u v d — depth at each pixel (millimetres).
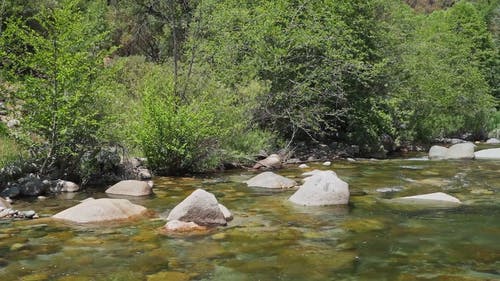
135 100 12680
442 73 25516
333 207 7965
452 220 7117
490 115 30141
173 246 5789
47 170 9477
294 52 16109
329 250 5699
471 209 7844
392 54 19422
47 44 9227
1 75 9164
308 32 15750
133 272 4930
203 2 13805
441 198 8531
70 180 9742
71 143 9617
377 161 14719
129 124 11055
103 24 16672
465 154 15469
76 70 9266
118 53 22859
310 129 16328
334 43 16281
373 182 10555
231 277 4816
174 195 8875
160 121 11016
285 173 11914
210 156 11945
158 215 7309
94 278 4762
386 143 19359
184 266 5117
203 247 5766
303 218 7195
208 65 13992
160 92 12305
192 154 11516
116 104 10617
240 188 9688
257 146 13617
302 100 15859
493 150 16312
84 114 9539
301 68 16203
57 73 9117
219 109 12609
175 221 6605
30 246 5734
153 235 6230
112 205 7164
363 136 17594
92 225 6676
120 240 6000
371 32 18047
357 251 5660
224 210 7172
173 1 13570
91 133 9648
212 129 11664
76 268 5035
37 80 9070
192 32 13953
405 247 5828
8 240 5965
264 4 16922
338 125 18562
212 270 5004
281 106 15680
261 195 8961
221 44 15125
